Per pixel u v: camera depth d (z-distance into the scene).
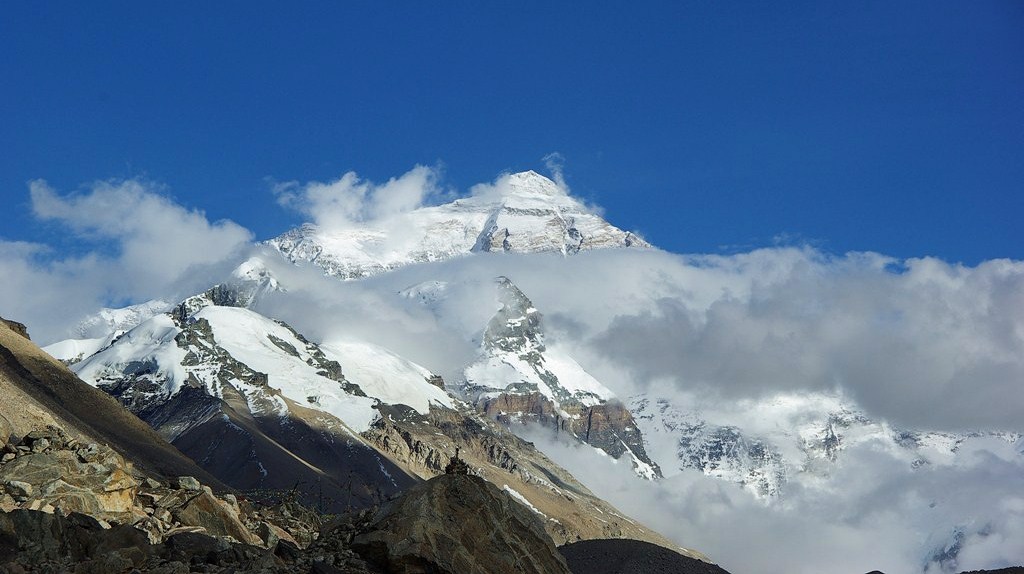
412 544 56.22
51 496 65.88
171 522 70.38
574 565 74.25
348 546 58.38
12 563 54.25
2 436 72.06
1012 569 73.75
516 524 59.72
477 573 56.56
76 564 55.47
